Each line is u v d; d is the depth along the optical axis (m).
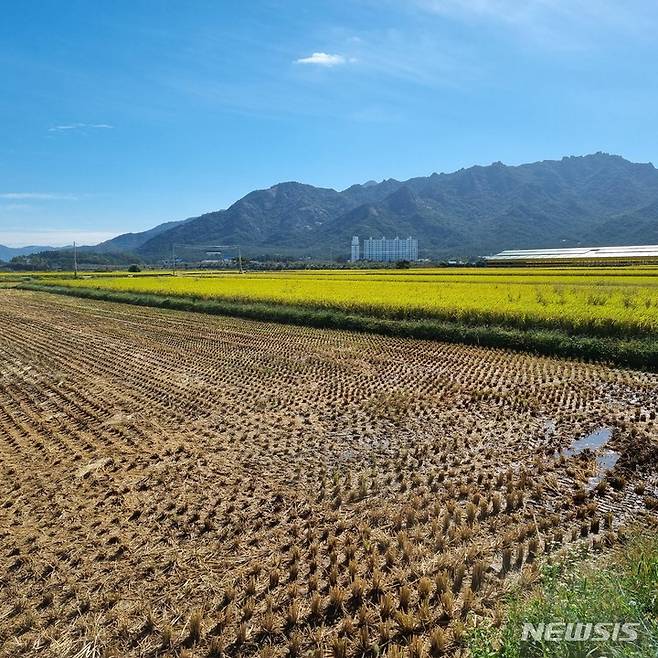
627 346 15.86
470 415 10.94
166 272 94.56
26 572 5.65
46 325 28.03
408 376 14.62
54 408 12.12
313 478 7.88
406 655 4.32
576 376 14.14
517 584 5.11
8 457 8.99
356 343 20.52
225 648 4.50
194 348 20.23
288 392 13.15
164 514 6.80
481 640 4.16
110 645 4.58
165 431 10.21
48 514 6.89
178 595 5.21
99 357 18.67
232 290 37.50
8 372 16.55
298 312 27.16
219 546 6.06
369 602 5.02
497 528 6.29
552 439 9.40
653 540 5.60
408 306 23.42
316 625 4.75
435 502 7.02
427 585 5.05
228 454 8.92
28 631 4.79
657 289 26.33
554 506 6.83
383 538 6.11
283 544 6.09
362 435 9.84
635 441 9.12
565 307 20.27
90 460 8.74
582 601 4.18
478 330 19.70
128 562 5.79
